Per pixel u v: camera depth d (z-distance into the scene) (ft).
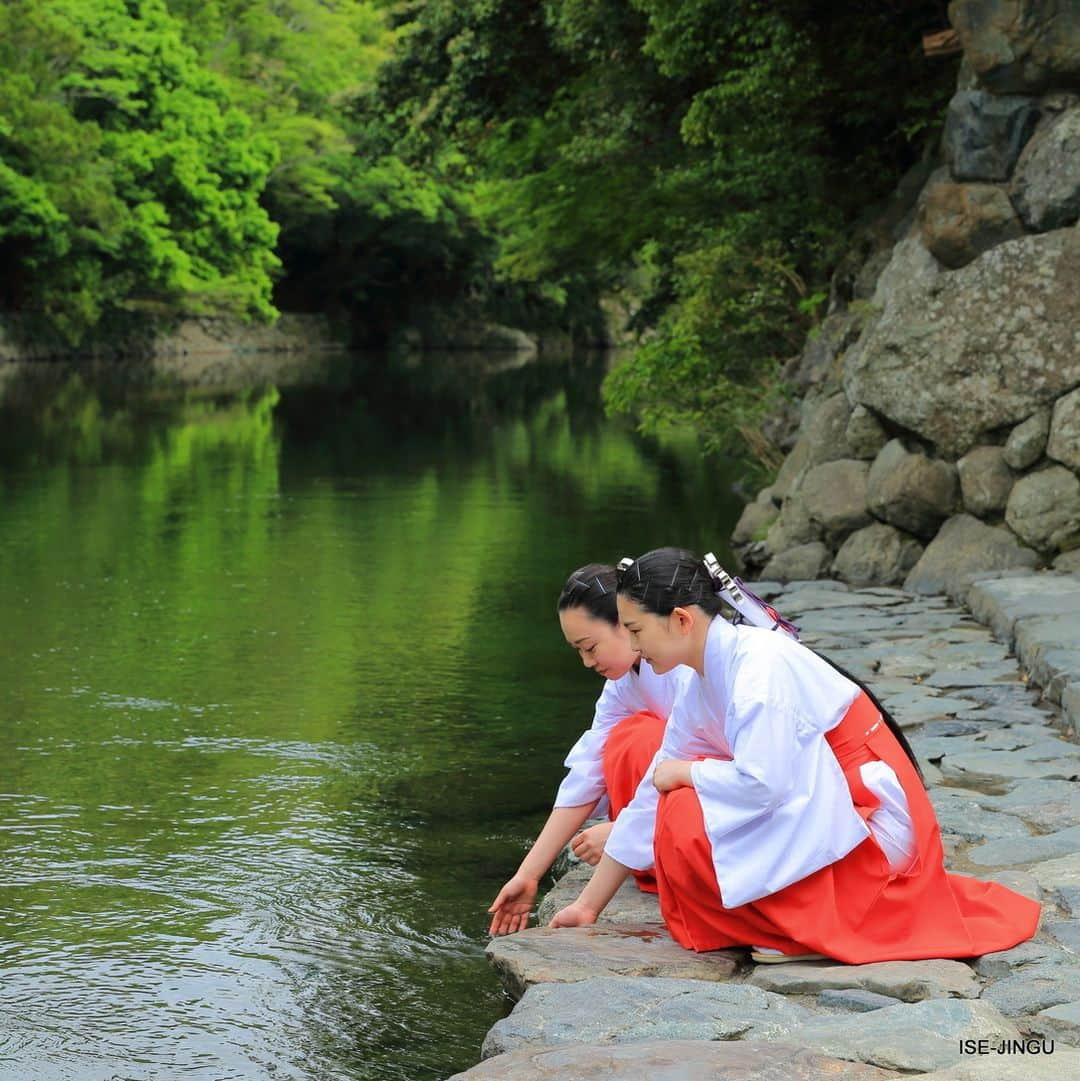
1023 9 32.24
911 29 44.19
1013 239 32.68
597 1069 9.73
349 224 205.36
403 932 15.64
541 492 55.06
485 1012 13.65
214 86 168.55
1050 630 23.77
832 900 11.76
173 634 31.09
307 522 47.44
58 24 145.38
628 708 14.28
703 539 43.11
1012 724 20.11
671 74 47.42
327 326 212.23
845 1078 9.56
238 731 23.85
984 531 31.37
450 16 62.54
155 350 172.76
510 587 36.32
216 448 71.20
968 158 33.47
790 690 11.80
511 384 130.82
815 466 35.50
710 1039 10.41
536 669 28.12
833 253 52.37
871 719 12.25
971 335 32.14
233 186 173.47
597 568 13.93
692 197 63.16
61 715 24.77
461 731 23.89
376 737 23.49
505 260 81.76
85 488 55.72
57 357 157.48
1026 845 14.80
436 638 30.81
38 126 140.67
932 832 12.13
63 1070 12.55
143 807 19.98
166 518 48.24
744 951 12.27
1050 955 11.71
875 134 49.88
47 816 19.60
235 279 173.27
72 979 14.46
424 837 18.78
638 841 12.98
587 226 70.90
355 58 208.64
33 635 30.99
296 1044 13.01
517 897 14.03
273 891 16.85
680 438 78.43
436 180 201.98
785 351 54.80
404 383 130.31
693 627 12.00
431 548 42.27
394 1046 12.99
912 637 26.50
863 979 11.21
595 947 12.41
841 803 11.79
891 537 32.99
